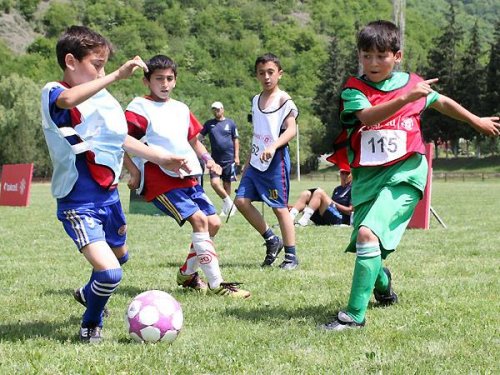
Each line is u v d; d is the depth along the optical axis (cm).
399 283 580
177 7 11919
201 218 554
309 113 9156
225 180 1436
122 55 10356
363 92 436
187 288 576
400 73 450
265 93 686
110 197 414
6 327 441
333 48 7938
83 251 398
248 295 538
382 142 437
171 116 571
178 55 10800
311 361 353
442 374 329
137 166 562
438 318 446
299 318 455
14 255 806
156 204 562
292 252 684
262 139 677
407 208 437
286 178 681
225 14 11969
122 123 415
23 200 1839
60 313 487
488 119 450
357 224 450
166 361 354
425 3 19925
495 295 525
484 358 355
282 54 11238
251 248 852
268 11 12781
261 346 384
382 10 14075
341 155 468
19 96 6500
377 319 446
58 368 344
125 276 643
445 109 451
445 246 843
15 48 11112
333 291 551
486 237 952
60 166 398
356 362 349
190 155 567
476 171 6066
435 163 6512
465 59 6756
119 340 405
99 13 11656
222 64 10650
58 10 11962
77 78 402
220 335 411
